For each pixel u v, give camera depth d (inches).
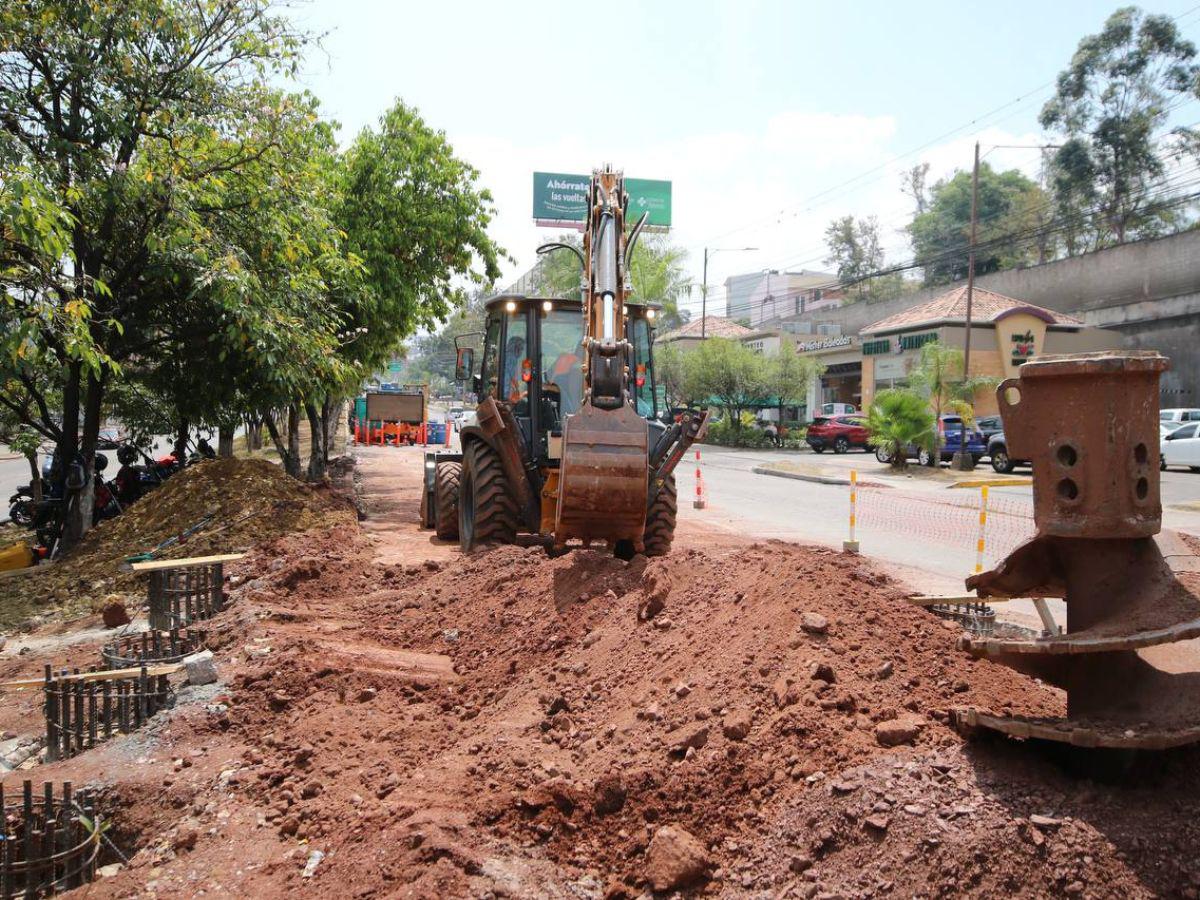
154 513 451.2
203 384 505.7
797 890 118.9
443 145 709.3
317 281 501.0
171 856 157.2
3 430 651.5
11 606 370.6
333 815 161.3
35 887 155.2
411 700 220.2
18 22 399.2
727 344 1633.9
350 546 427.8
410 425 1603.1
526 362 382.3
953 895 110.4
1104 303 1390.3
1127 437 121.1
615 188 340.5
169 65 439.2
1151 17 1611.7
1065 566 134.0
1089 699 130.6
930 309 1435.8
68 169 414.0
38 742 225.8
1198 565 146.9
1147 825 114.0
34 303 343.6
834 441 1398.9
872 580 196.7
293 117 473.4
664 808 141.0
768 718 150.0
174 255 428.1
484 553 331.3
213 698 219.3
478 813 148.5
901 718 142.8
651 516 366.6
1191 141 1625.2
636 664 195.6
